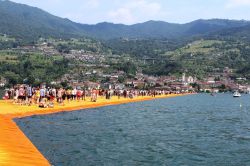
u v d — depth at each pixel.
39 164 23.92
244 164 27.58
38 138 35.38
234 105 131.88
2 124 40.84
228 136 43.44
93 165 25.62
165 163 27.05
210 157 29.78
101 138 37.69
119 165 25.94
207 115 78.38
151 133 43.66
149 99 155.00
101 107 84.94
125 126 50.19
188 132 46.00
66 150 30.28
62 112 64.12
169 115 74.81
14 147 28.16
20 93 66.12
